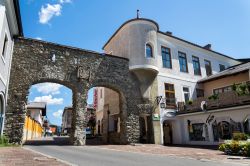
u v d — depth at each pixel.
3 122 14.45
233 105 16.20
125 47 21.86
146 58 20.64
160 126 20.48
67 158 8.88
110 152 11.93
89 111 39.03
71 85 17.92
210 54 28.11
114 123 24.00
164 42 23.52
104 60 19.81
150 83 21.25
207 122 19.08
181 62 24.58
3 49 13.90
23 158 7.98
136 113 20.03
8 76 15.30
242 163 8.28
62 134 59.69
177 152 12.67
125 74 20.50
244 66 20.75
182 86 23.66
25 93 15.94
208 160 9.12
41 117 48.31
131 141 19.06
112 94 24.27
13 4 13.03
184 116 21.41
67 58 18.19
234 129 16.66
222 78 23.02
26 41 16.92
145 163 7.88
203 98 19.34
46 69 17.09
